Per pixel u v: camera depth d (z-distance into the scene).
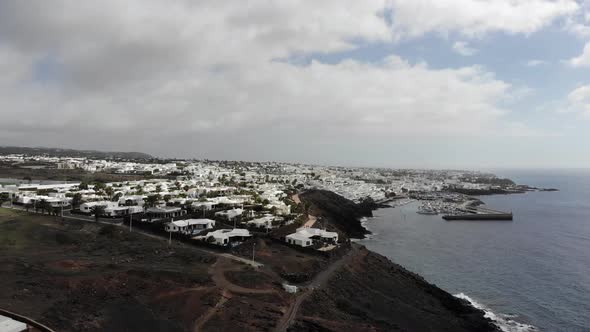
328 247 111.12
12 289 56.31
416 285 102.19
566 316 89.12
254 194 189.25
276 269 84.00
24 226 101.94
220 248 94.94
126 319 55.19
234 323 57.78
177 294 63.56
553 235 189.38
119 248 88.69
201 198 166.62
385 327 68.12
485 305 95.31
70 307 54.62
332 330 59.75
